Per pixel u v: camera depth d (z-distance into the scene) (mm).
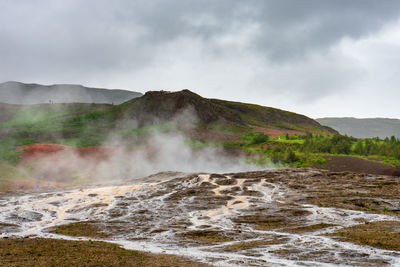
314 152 83625
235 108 172000
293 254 20875
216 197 43094
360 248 21594
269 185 47781
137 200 43688
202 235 27953
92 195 47125
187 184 50969
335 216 32562
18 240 22922
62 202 43781
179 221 33469
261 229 29500
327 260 19281
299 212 34656
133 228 31188
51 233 29406
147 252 21734
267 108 181375
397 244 21734
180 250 22828
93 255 19078
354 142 98125
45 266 16141
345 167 68438
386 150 81312
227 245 24281
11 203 43469
